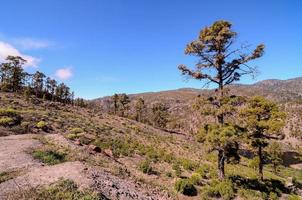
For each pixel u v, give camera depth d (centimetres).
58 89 9950
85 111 7556
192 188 1636
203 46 2081
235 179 2198
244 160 4475
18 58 8131
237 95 2070
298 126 12581
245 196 1758
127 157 2414
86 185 998
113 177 1303
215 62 2084
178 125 9369
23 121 3045
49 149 1667
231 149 1994
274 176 3234
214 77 2133
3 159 1373
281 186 2520
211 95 2116
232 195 1681
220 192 1680
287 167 5734
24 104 5569
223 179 1984
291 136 11581
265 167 4681
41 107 5797
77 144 2138
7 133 2402
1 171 1170
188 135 7275
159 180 1786
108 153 2169
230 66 2069
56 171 1141
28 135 2256
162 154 2864
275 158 4259
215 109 2003
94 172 1202
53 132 2986
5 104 4891
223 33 1952
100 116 7075
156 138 5247
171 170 2198
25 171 1180
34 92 8962
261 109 2569
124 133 4856
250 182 2234
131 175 1617
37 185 988
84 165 1276
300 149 7812
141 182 1529
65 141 2078
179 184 1622
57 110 6056
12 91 8038
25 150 1588
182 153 3822
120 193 1058
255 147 2694
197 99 2114
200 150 4656
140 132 5744
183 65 2147
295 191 2466
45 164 1357
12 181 1036
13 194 907
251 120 2555
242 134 2011
